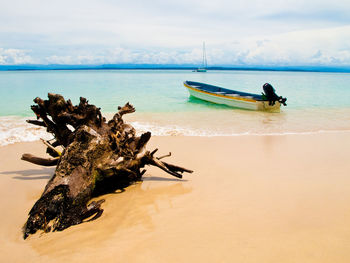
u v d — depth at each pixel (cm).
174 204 499
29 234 406
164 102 2167
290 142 991
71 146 490
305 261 323
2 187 581
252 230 397
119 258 338
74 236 394
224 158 795
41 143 985
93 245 369
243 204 490
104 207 491
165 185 600
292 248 349
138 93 2789
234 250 348
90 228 416
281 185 585
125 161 551
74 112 545
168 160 774
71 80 5166
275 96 1742
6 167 718
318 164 734
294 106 2058
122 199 526
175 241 373
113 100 2217
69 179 457
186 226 415
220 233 391
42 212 425
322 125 1344
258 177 638
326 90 3481
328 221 420
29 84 3931
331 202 491
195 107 1936
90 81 4844
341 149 892
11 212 476
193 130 1196
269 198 516
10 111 1644
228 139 1035
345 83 5219
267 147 920
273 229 399
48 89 3109
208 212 462
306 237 374
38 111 566
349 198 509
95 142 504
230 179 629
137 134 1107
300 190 554
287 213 451
